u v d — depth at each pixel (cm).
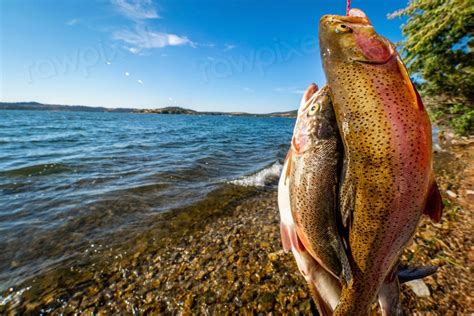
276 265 74
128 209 127
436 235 80
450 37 155
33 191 154
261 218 112
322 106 31
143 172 203
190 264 79
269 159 277
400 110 25
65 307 64
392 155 25
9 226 108
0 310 64
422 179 25
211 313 60
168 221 113
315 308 58
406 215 26
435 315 52
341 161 30
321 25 28
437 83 177
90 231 104
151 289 69
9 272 79
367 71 25
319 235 30
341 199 30
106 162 243
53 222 112
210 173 208
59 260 84
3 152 296
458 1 143
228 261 79
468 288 59
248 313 59
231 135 640
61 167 216
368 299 30
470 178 132
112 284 72
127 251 89
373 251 28
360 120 26
